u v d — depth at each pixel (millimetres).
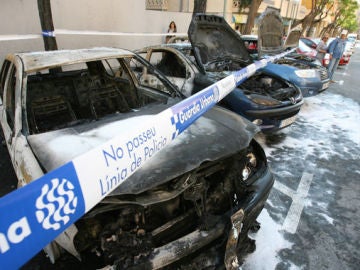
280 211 2730
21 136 1853
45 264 1967
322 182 3299
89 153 1017
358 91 8562
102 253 1461
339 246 2316
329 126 5277
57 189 880
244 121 2262
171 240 1540
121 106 2926
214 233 1539
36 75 2791
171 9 13445
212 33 4570
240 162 1904
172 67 4910
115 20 7762
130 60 3211
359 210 2809
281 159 3824
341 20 33781
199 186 1602
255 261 2105
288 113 3910
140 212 1467
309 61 6930
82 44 7027
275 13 5543
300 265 2098
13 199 761
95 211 1314
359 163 3818
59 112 2576
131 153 1223
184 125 1761
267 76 5191
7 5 5309
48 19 4277
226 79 2725
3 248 749
